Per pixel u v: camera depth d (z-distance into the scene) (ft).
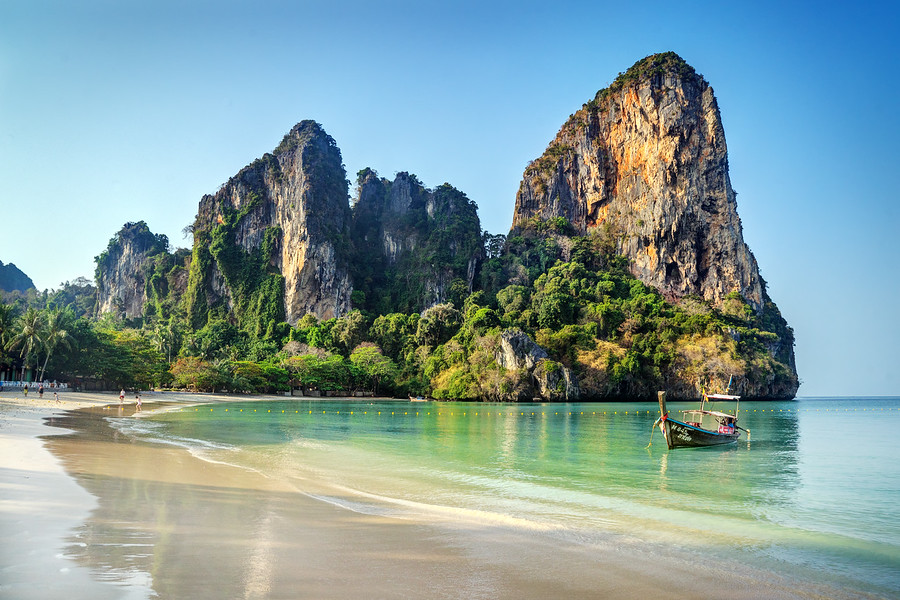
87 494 60.18
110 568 37.99
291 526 53.21
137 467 81.76
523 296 636.89
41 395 247.29
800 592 43.70
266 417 235.40
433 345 570.87
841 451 142.00
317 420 227.20
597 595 40.16
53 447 96.73
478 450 133.69
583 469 106.22
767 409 437.99
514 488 84.58
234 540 47.19
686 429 139.54
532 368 472.85
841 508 76.07
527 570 44.70
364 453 121.49
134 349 378.94
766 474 103.91
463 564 45.19
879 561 52.65
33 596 32.35
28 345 300.40
